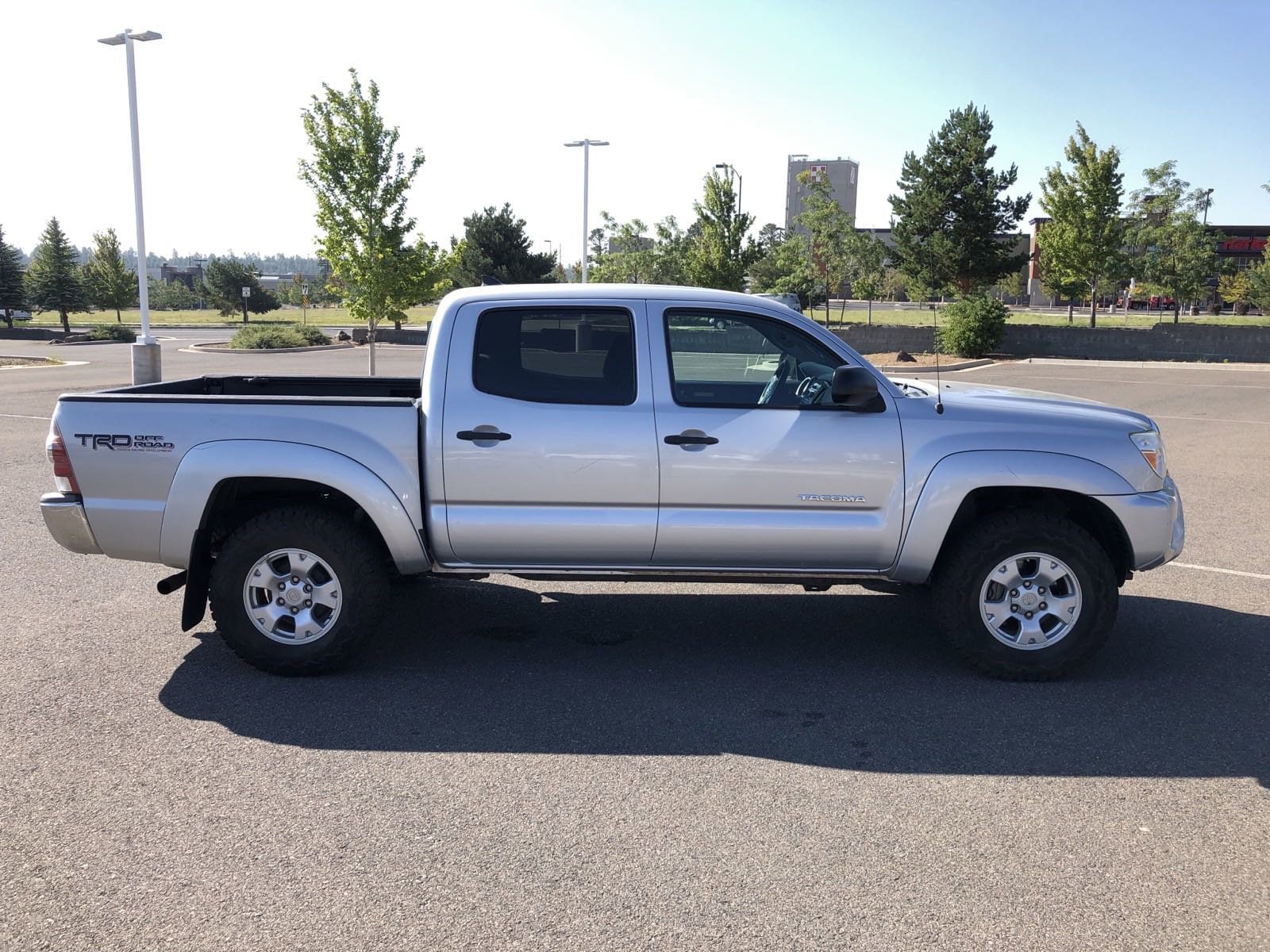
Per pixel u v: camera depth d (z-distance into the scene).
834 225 44.16
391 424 4.99
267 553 5.02
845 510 5.06
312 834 3.56
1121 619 6.21
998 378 24.56
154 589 6.67
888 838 3.56
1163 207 44.47
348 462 4.96
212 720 4.57
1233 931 3.03
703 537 5.07
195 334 48.56
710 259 36.41
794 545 5.09
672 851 3.46
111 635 5.73
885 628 6.05
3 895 3.17
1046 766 4.15
